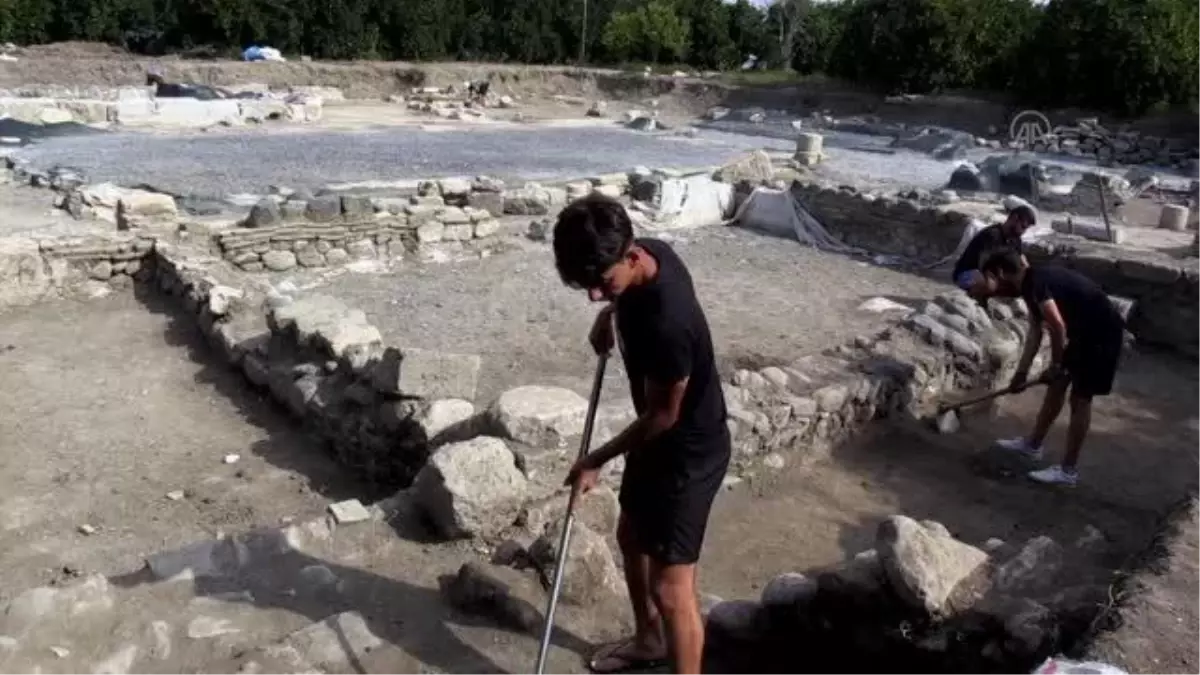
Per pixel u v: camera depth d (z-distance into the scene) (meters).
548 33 42.22
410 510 5.21
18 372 7.75
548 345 8.94
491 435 5.68
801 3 44.66
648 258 3.25
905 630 3.83
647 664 3.89
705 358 3.30
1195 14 28.75
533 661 3.96
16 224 11.02
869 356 7.93
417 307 9.98
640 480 3.45
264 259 10.99
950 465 6.98
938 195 15.33
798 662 4.16
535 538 4.92
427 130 25.45
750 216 15.01
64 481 6.12
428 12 39.16
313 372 7.14
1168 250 12.69
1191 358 10.16
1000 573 4.02
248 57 33.88
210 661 3.87
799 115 32.78
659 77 36.91
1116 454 7.35
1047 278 6.57
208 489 6.14
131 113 22.64
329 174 17.28
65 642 3.89
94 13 33.91
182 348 8.49
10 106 20.84
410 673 3.83
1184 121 27.72
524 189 14.16
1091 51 29.25
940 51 32.47
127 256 9.92
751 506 6.17
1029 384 7.10
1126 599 3.54
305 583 4.53
